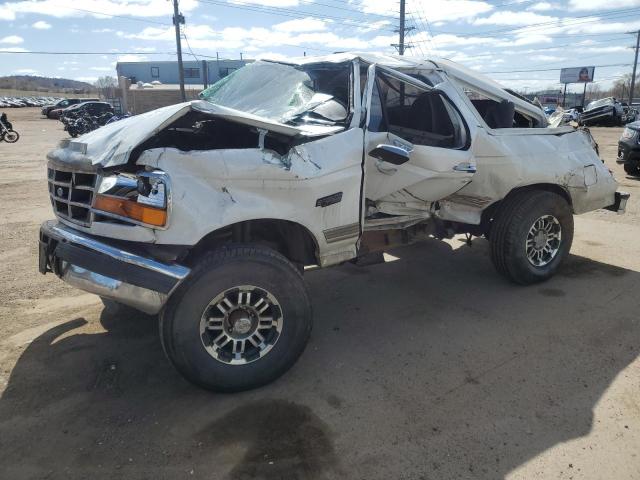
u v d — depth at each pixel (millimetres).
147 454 2705
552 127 5121
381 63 4051
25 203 8812
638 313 4312
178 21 36594
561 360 3598
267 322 3299
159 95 46062
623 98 73188
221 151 3059
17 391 3232
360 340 3930
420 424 2930
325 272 5395
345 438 2820
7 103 73812
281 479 2537
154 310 2938
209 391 3213
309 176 3266
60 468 2607
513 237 4676
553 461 2646
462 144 4242
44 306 4473
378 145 3645
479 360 3613
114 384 3324
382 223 4125
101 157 3053
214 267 3039
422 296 4758
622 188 9625
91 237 3080
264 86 4395
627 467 2605
